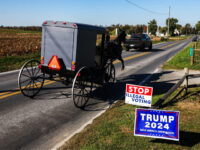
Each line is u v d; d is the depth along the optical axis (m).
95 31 7.01
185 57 19.53
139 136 4.73
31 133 4.92
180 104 6.91
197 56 20.53
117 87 9.27
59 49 6.62
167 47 37.03
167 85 9.66
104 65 8.08
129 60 18.30
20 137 4.72
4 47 24.84
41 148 4.34
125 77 11.34
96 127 5.11
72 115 6.06
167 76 11.77
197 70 13.65
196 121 5.61
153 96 7.81
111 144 4.34
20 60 16.27
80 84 6.71
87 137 4.61
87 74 6.91
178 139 4.29
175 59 18.31
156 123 4.40
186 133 4.98
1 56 17.83
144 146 4.35
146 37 28.45
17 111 6.11
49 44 6.80
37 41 37.47
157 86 9.47
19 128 5.11
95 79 7.49
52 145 4.46
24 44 30.25
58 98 7.46
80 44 6.44
